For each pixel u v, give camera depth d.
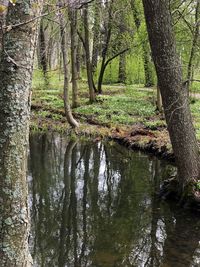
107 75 40.06
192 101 26.67
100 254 7.94
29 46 3.59
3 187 3.67
